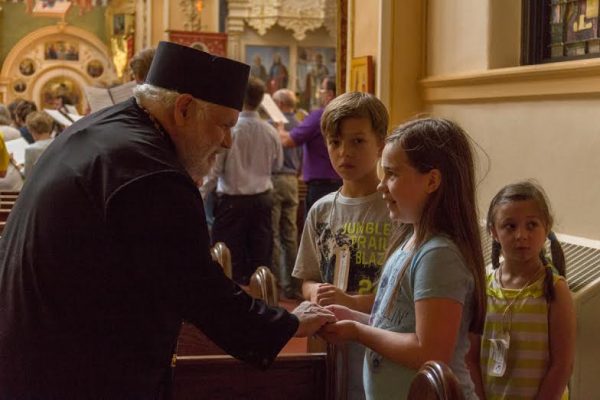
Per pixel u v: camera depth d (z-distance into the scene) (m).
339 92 7.25
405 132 2.32
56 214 2.21
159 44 2.42
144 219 2.18
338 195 3.09
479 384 3.07
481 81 4.83
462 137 2.34
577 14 4.38
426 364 1.88
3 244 2.33
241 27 17.86
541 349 3.06
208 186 7.03
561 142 4.20
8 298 2.26
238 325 2.29
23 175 7.34
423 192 2.30
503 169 4.70
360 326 2.36
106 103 5.58
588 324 3.54
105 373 2.23
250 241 7.24
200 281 2.23
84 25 20.19
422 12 5.75
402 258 2.37
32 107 10.16
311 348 3.33
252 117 7.07
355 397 2.76
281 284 7.76
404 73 5.79
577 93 4.03
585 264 3.76
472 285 2.29
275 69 18.16
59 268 2.20
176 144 2.39
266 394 2.71
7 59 20.02
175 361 2.57
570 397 3.53
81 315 2.21
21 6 20.05
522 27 4.79
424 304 2.22
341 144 2.95
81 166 2.24
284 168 7.68
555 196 4.24
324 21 18.02
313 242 3.13
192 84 2.35
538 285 3.09
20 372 2.23
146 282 2.22
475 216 2.32
